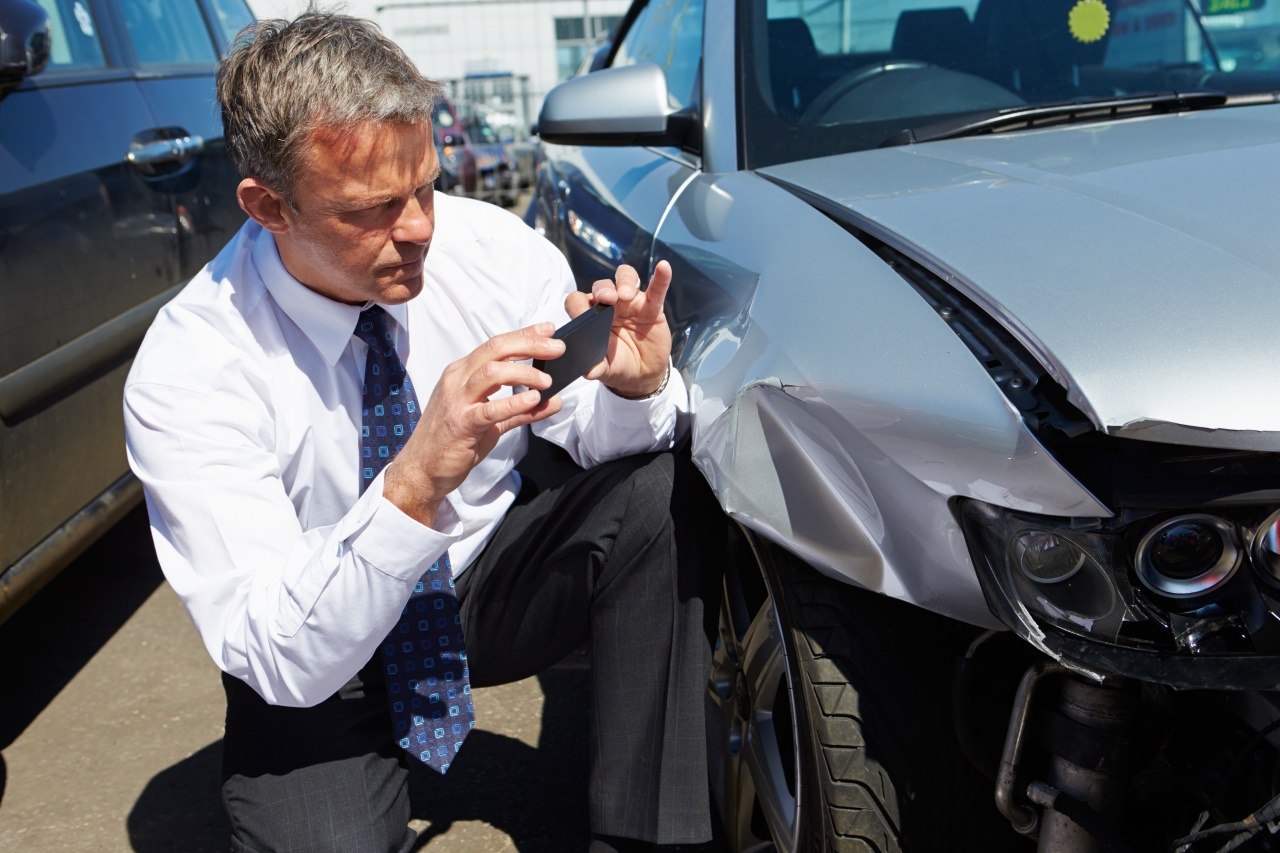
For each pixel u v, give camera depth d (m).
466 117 11.06
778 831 1.50
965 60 2.09
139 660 2.62
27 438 2.14
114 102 2.64
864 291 1.33
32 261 2.19
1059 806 1.18
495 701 2.33
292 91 1.17
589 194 2.57
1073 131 1.76
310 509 1.50
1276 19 2.13
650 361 1.46
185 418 1.34
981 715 1.32
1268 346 1.05
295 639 1.29
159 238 2.73
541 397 1.27
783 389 1.30
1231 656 1.03
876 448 1.21
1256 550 1.03
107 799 2.12
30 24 2.16
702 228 1.80
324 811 1.38
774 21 2.13
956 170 1.58
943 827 1.33
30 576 2.14
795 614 1.36
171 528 1.36
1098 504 1.06
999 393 1.13
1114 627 1.07
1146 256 1.19
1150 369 1.05
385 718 1.48
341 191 1.21
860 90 2.04
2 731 2.38
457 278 1.55
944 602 1.22
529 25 16.31
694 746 1.47
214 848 1.96
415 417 1.46
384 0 16.34
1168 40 2.10
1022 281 1.20
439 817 1.97
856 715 1.31
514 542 1.54
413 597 1.48
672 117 2.15
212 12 3.62
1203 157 1.45
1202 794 1.15
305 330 1.40
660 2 3.00
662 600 1.45
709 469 1.39
